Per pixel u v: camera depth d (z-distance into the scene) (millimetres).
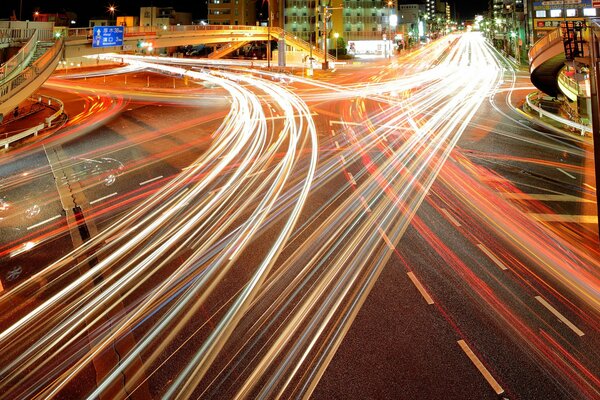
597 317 6605
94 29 39938
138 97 35344
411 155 17266
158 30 53469
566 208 11234
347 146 19109
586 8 62219
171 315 6914
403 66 64500
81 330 6582
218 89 40625
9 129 22859
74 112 28375
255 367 5660
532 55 27031
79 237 10055
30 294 7609
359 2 87062
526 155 16844
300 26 87875
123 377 5566
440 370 5512
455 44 111375
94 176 14898
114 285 7887
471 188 13086
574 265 8281
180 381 5469
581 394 5102
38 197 12820
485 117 25359
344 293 7426
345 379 5383
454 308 6898
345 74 54656
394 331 6332
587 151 17250
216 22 103500
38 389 5418
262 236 9922
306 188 13430
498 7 118188
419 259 8609
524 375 5410
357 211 11359
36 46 30422
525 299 7125
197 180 14461
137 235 10117
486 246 9141
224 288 7699
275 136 21328
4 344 6266
